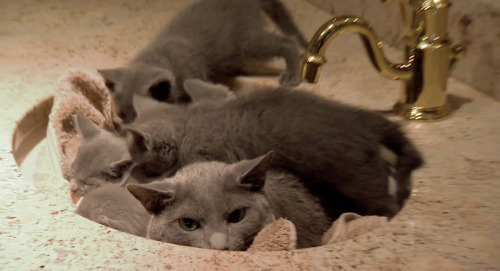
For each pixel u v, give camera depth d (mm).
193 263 875
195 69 1349
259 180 994
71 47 1364
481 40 1141
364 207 1057
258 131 1098
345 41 1351
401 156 1066
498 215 935
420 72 1113
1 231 917
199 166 1044
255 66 1362
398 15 1247
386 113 1161
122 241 905
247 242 985
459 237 901
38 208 955
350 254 880
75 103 1196
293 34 1350
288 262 872
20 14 1468
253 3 1369
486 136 1085
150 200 975
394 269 859
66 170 1152
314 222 1027
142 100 1229
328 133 1076
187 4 1514
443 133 1099
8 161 1040
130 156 1128
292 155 1079
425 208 951
